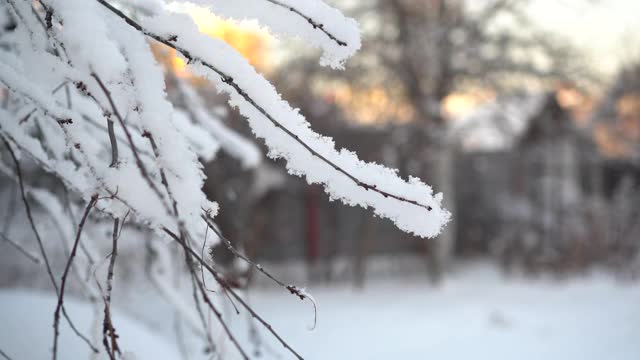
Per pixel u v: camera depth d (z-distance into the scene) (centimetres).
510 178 1834
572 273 1478
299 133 131
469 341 783
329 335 795
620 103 2062
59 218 215
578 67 1230
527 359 710
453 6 1232
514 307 1041
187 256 118
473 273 1508
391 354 714
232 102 130
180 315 247
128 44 125
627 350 750
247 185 1062
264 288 1184
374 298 1134
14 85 129
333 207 1529
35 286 512
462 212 1808
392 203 130
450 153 1369
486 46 1224
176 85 256
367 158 1261
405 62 1213
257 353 228
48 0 108
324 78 1159
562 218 1617
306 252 1497
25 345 258
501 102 1327
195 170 122
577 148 1859
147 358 294
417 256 1620
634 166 2066
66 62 131
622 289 1266
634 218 1587
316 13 132
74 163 179
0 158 215
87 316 297
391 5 1188
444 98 1264
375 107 1283
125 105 121
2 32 162
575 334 827
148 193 115
